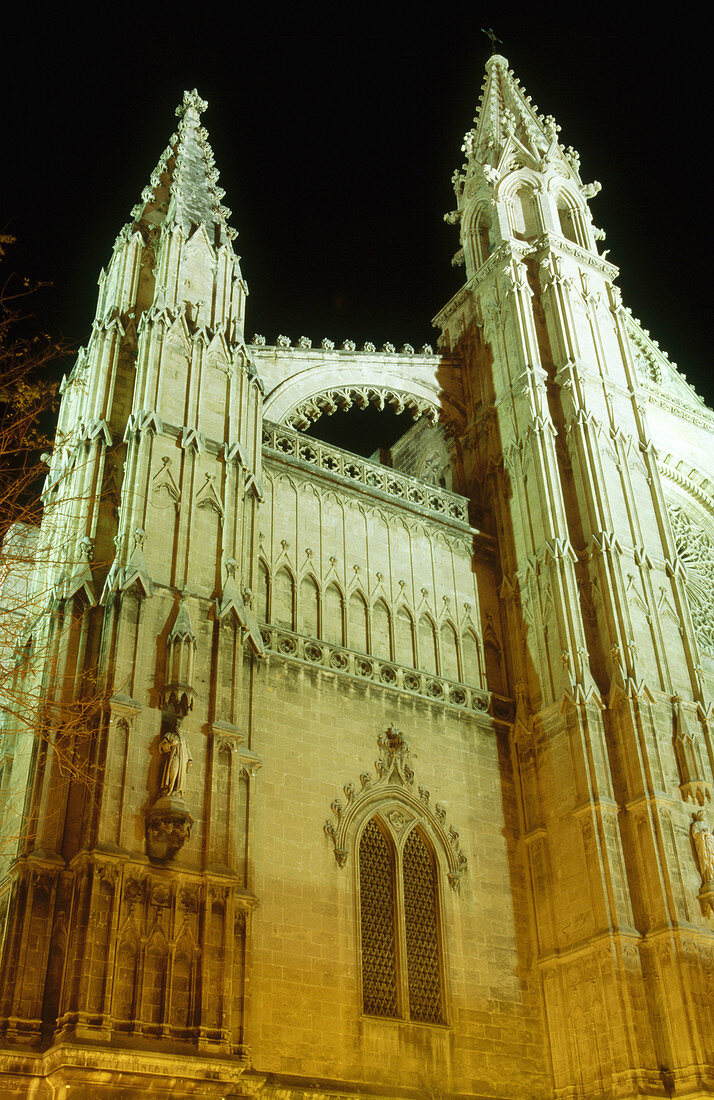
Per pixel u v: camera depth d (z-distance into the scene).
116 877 24.42
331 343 42.84
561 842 33.66
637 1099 28.55
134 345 34.72
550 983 32.03
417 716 34.75
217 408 33.91
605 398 42.22
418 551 38.50
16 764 28.53
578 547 38.72
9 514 21.91
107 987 23.14
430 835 32.91
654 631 37.16
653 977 30.75
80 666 27.28
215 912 25.45
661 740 34.69
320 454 38.16
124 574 28.41
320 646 33.72
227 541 31.30
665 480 48.72
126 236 37.50
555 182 48.84
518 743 36.28
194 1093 23.34
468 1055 29.89
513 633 38.47
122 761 25.94
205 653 28.95
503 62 53.91
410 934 31.11
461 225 50.12
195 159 40.41
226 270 37.00
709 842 32.78
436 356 45.41
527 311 43.69
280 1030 26.89
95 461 31.31
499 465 41.94
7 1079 22.28
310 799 30.83
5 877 25.31
